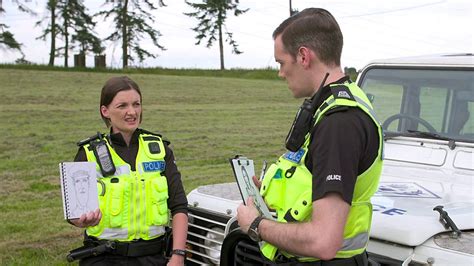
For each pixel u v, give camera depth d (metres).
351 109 1.94
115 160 2.92
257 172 8.70
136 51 47.16
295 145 2.04
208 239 3.28
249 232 2.08
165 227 3.05
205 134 13.75
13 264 5.12
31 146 11.41
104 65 39.06
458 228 2.57
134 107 2.97
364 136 1.93
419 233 2.50
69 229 6.28
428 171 3.50
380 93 3.96
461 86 3.59
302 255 1.96
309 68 2.04
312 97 2.07
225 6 50.47
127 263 2.90
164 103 20.58
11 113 16.05
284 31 2.07
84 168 2.69
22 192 7.93
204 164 10.14
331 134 1.90
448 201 2.89
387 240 2.57
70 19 45.16
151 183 2.93
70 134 12.98
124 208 2.88
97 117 15.88
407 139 3.77
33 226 6.36
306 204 1.99
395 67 3.91
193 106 19.98
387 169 3.61
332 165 1.88
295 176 2.04
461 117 3.57
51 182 8.55
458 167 3.43
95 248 2.85
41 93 21.06
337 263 2.06
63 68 34.84
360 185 2.00
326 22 2.02
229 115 17.75
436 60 3.72
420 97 3.76
